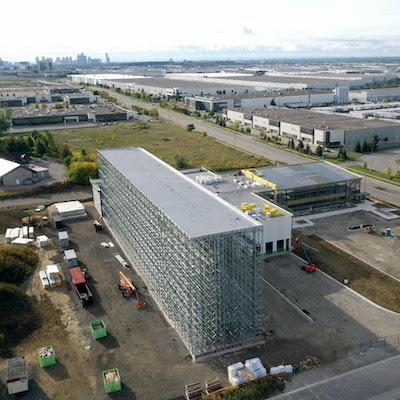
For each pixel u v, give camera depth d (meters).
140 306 61.31
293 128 167.62
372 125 158.38
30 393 46.00
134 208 69.12
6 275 68.44
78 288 65.00
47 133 160.62
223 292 49.75
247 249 50.12
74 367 49.78
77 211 94.75
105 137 177.62
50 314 60.09
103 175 89.19
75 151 152.38
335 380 46.56
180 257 51.69
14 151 152.50
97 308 61.31
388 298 61.66
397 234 82.94
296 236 83.00
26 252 76.44
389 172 118.44
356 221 89.69
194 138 175.25
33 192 111.69
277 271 70.25
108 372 47.12
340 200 98.81
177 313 54.88
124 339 54.50
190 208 56.81
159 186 66.50
